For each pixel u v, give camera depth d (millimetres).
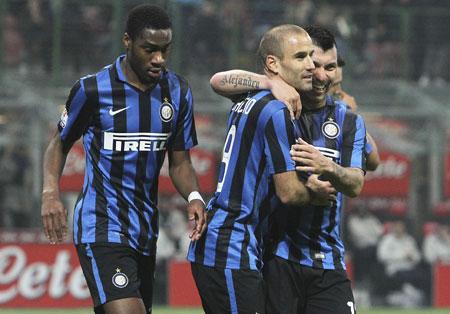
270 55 23672
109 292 23750
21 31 72375
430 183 66500
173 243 62312
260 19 74938
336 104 24781
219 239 23375
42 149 62000
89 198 24359
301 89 23578
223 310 23375
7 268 59750
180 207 63031
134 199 24391
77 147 61812
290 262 24406
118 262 23969
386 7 78188
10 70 72062
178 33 72875
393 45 77938
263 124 23109
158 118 24438
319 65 24141
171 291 61625
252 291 23109
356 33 77375
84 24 72812
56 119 63250
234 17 74188
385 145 66438
